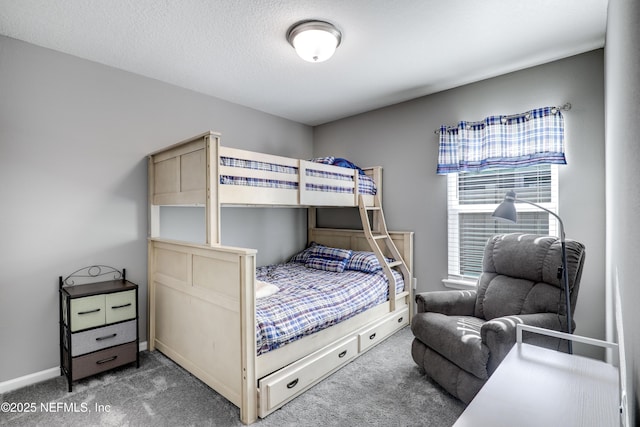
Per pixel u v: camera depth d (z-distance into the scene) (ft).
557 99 8.77
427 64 9.02
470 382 6.45
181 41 7.72
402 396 7.06
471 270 10.59
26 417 6.33
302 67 9.16
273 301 7.68
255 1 6.23
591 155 8.27
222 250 6.70
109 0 6.18
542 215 9.14
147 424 6.12
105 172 8.90
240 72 9.46
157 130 9.91
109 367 7.88
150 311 9.48
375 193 12.43
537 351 5.06
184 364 8.21
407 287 11.55
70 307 7.33
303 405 6.73
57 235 8.16
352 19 6.88
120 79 9.16
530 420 3.37
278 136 13.70
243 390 6.18
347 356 8.45
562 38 7.68
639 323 2.45
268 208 13.24
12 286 7.56
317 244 14.43
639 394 2.47
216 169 7.32
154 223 9.56
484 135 9.87
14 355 7.56
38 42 7.75
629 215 3.20
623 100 3.78
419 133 11.64
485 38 7.67
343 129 14.05
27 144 7.73
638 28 2.47
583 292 8.36
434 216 11.31
